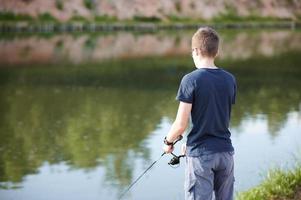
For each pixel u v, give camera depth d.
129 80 39.09
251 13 117.50
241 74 42.69
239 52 61.75
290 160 16.45
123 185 15.18
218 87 6.67
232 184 7.00
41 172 16.58
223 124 6.74
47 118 25.20
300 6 124.69
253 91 33.53
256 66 48.38
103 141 20.44
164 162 17.16
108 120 24.53
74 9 101.19
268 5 121.06
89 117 25.38
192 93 6.61
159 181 15.26
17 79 39.50
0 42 70.25
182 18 109.81
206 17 112.12
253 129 21.75
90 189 14.90
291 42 77.25
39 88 35.19
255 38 83.75
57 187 15.21
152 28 101.31
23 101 30.06
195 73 6.69
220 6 115.38
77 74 42.66
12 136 21.41
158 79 39.88
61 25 92.50
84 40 76.56
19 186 15.14
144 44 72.56
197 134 6.70
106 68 47.06
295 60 53.81
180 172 16.06
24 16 96.06
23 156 18.42
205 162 6.65
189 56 58.69
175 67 48.38
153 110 27.06
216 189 7.00
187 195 6.84
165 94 32.44
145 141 20.39
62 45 68.69
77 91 33.81
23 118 25.20
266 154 17.50
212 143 6.67
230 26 109.06
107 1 105.25
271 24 113.38
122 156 18.14
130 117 25.17
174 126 6.69
